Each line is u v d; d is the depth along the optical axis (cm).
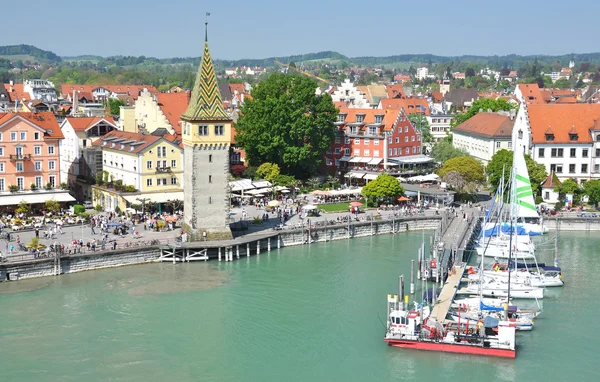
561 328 10488
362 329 10394
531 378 8894
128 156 16438
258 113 19950
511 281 12188
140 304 11331
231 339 10012
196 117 13912
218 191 14325
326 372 9038
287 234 15362
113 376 8856
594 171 19388
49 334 10062
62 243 13712
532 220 17125
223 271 13288
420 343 9675
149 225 15162
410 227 17050
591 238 16325
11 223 14950
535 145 19225
